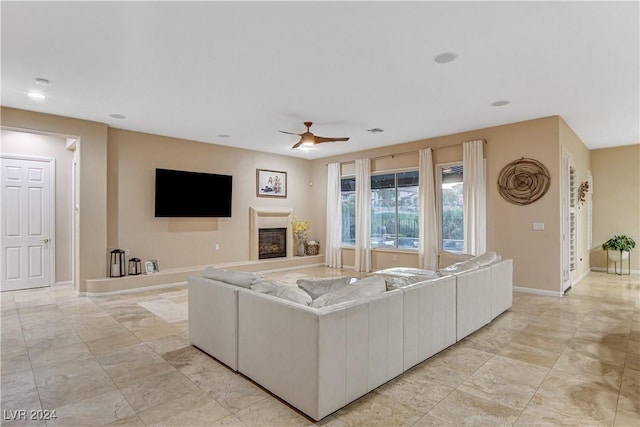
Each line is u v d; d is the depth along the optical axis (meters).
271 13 2.60
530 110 4.97
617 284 6.21
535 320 4.16
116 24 2.75
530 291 5.48
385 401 2.38
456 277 3.41
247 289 2.77
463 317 3.51
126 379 2.69
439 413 2.23
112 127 5.87
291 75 3.76
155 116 5.25
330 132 6.23
